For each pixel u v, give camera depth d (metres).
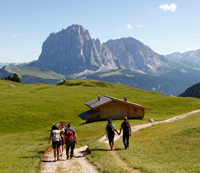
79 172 12.96
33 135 37.25
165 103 82.19
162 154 16.86
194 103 82.06
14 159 15.83
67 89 105.25
